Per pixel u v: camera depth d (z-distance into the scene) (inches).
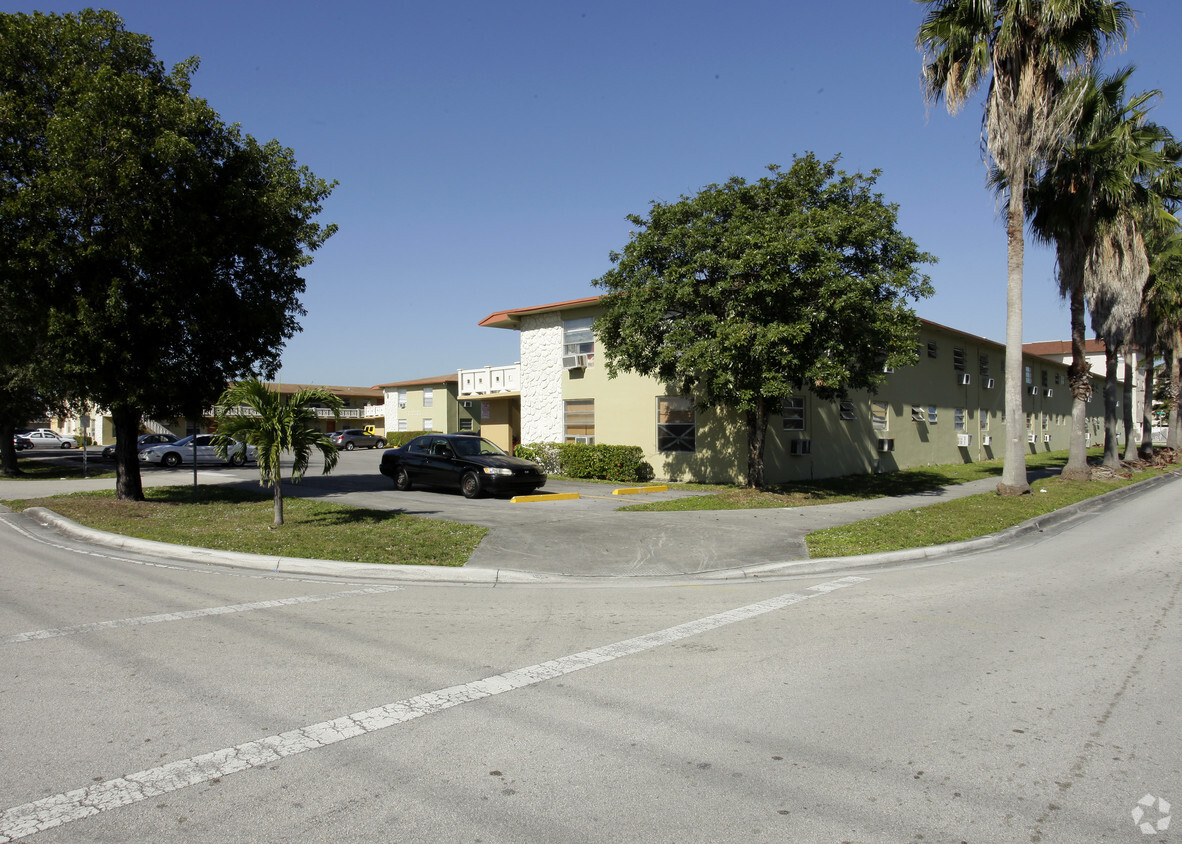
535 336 984.3
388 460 749.3
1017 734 167.0
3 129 519.2
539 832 125.7
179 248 534.3
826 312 562.3
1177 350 1261.1
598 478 850.1
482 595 316.2
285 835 124.0
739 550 411.2
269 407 453.1
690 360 597.0
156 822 127.9
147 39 571.8
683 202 627.2
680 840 123.5
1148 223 917.8
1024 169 652.1
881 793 139.8
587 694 192.7
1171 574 362.3
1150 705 184.4
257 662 216.1
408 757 154.4
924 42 643.5
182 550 398.6
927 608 291.4
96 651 225.0
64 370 541.6
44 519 537.6
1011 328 665.6
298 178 626.2
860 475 919.0
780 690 196.1
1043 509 587.2
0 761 150.4
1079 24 602.2
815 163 641.6
